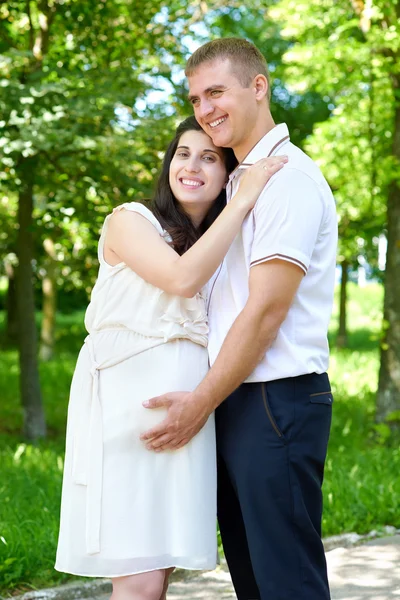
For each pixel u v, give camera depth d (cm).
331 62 842
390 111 884
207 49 265
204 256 248
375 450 664
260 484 251
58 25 938
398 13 784
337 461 616
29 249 934
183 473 257
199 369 264
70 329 2328
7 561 381
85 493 258
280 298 244
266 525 251
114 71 838
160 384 257
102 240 274
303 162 258
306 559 251
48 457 700
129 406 257
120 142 758
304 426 253
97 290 272
